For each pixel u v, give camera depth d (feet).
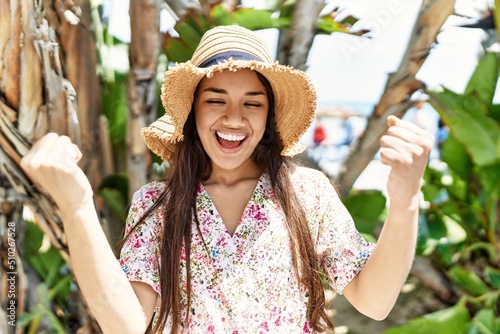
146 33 10.00
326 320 5.99
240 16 10.50
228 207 6.07
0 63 7.93
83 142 10.39
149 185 6.19
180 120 5.98
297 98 6.11
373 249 5.91
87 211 4.90
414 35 11.00
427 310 14.74
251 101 5.84
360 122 22.97
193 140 6.12
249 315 5.71
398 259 5.37
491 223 13.91
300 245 5.85
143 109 10.39
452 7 10.62
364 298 5.72
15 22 7.82
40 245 11.37
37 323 10.51
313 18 10.83
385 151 5.02
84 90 10.18
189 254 5.76
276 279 5.79
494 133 12.62
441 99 12.46
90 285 5.02
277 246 5.84
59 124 8.50
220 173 6.14
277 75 5.90
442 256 13.97
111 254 5.07
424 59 11.08
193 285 5.77
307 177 6.23
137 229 5.94
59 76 8.35
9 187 9.00
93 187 10.77
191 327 5.75
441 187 14.44
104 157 10.76
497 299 13.67
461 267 13.76
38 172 4.70
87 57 10.08
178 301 5.76
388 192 5.22
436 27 10.77
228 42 5.87
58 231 9.00
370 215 12.55
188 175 5.98
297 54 11.09
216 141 5.86
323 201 6.13
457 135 12.73
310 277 5.87
